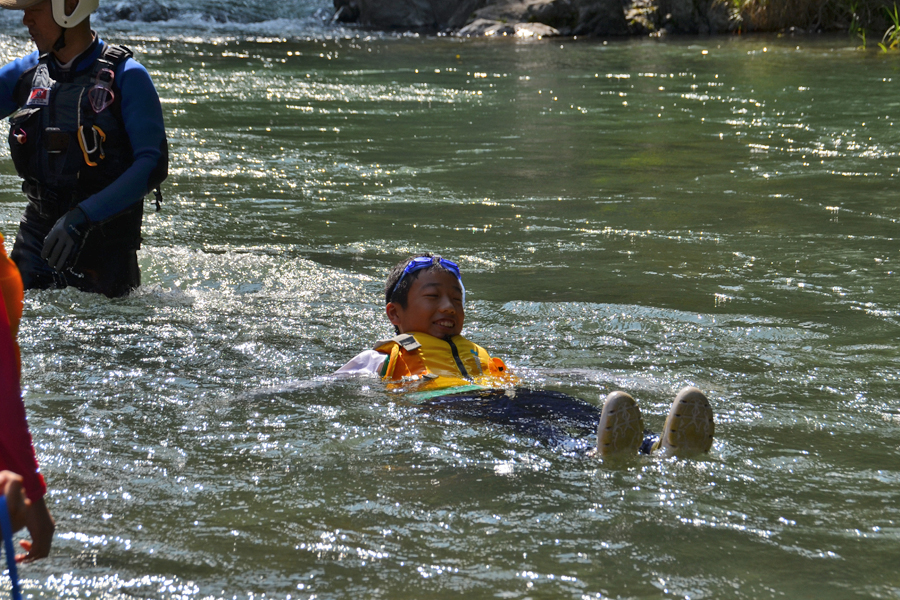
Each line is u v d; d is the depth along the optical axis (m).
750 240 9.34
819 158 13.94
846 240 9.31
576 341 6.38
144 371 5.61
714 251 8.91
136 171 7.25
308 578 3.36
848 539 3.65
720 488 4.08
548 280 7.92
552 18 36.00
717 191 11.74
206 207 10.62
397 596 3.25
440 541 3.62
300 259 8.48
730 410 5.07
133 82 7.39
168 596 3.24
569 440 4.53
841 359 5.96
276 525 3.74
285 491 4.04
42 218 7.51
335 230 9.69
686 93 20.86
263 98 19.75
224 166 13.07
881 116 17.69
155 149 7.38
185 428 4.73
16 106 7.70
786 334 6.49
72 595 3.25
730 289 7.64
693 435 4.35
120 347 6.06
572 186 12.02
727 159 13.88
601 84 22.31
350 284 7.76
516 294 7.50
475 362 5.75
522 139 15.48
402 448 4.49
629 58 27.73
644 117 17.78
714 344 6.29
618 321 6.79
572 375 5.62
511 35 34.91
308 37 34.03
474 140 15.38
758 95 20.52
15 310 3.13
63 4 7.12
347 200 11.14
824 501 3.98
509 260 8.59
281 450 4.47
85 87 7.32
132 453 4.42
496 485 4.09
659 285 7.75
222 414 4.93
